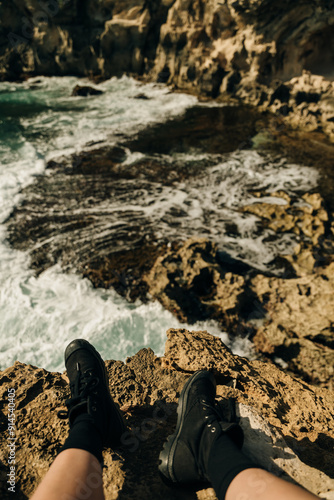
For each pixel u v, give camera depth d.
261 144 12.25
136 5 15.45
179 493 1.97
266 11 13.22
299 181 10.52
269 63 14.27
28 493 1.99
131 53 16.50
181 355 3.07
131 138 12.32
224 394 2.74
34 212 8.88
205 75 15.20
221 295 6.88
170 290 6.91
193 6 14.73
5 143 11.66
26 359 5.71
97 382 2.11
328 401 2.92
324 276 7.16
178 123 13.39
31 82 16.61
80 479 1.50
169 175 10.55
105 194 9.67
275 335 6.32
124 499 1.96
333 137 12.62
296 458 2.07
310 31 13.38
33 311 6.47
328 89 13.09
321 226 8.72
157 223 8.80
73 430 1.77
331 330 6.23
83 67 17.14
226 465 1.57
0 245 7.86
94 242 8.11
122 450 2.20
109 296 6.95
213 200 9.67
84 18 16.16
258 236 8.64
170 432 2.38
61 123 13.15
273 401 2.79
